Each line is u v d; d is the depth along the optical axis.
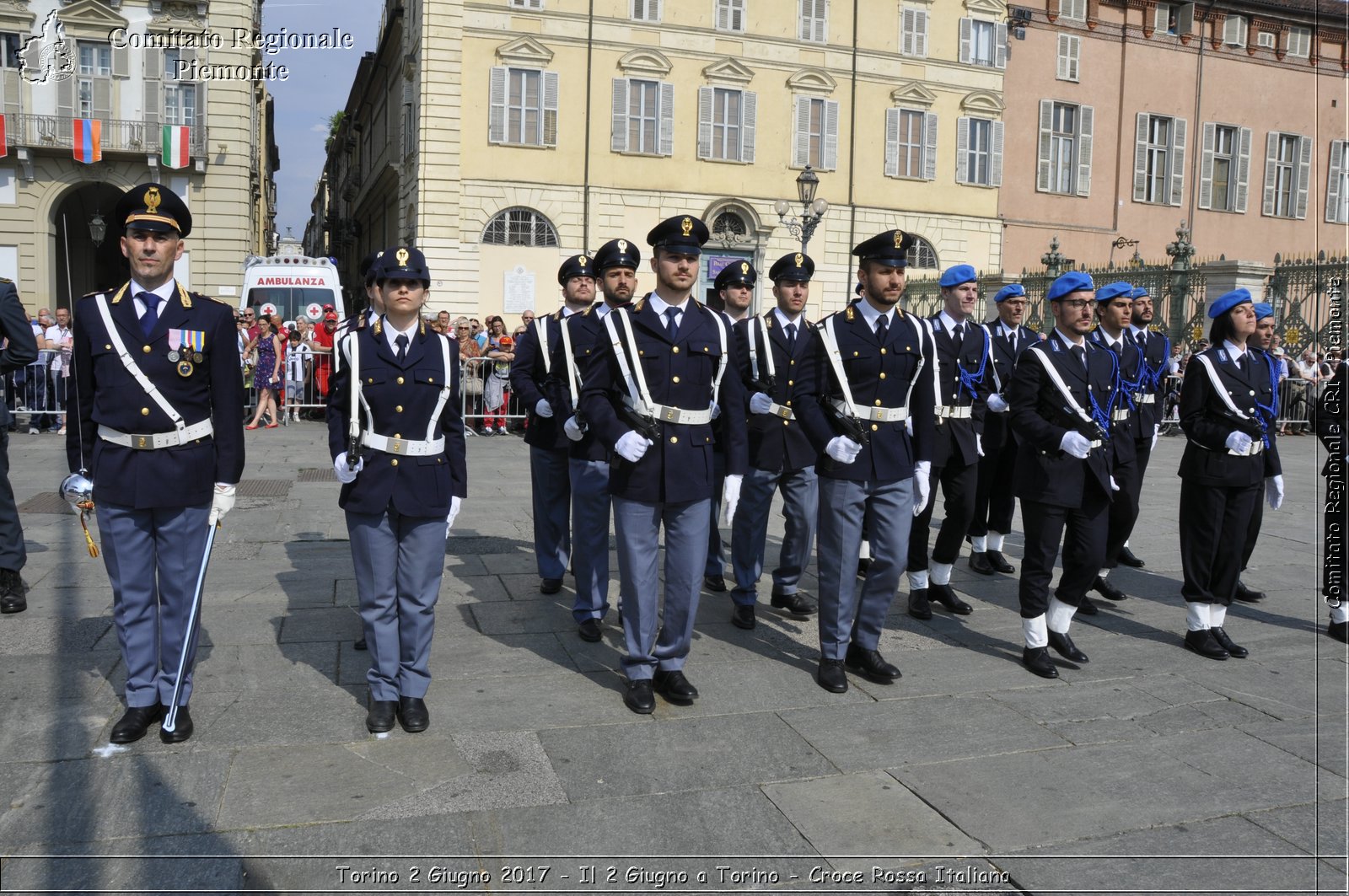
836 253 28.17
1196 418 6.02
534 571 7.63
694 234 5.06
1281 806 4.16
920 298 27.45
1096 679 5.61
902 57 28.31
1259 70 33.47
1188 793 4.25
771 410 6.43
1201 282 19.25
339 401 4.74
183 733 4.48
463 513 9.66
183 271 26.20
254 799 3.99
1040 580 5.67
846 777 4.32
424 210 25.08
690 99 26.58
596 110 25.92
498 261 25.66
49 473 11.24
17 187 25.25
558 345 6.51
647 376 5.02
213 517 4.61
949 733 4.81
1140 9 31.70
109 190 27.19
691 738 4.68
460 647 5.89
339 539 8.41
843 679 5.32
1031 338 8.16
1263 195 33.97
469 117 25.20
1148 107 32.06
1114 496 6.62
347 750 4.45
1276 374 6.20
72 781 4.09
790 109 27.38
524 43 25.16
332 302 19.66
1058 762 4.52
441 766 4.32
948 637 6.33
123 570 4.50
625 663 5.10
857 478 5.29
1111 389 5.88
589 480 5.93
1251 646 6.25
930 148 28.89
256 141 34.28
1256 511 6.15
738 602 6.44
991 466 7.80
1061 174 31.20
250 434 15.18
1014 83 30.27
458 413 4.87
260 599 6.63
